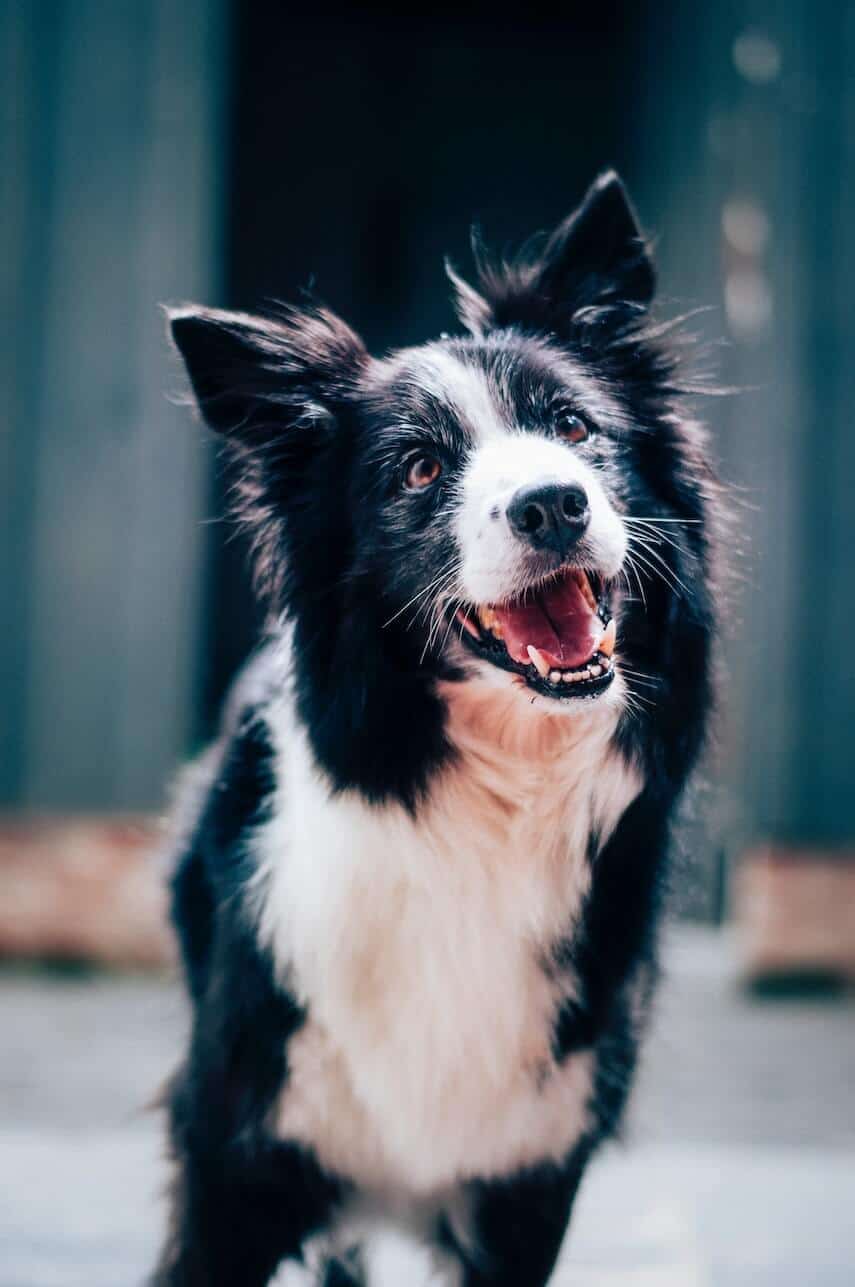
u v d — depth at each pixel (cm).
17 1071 544
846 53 729
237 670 1049
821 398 730
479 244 407
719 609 269
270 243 1171
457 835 242
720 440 745
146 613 723
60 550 723
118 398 723
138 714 722
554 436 255
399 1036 238
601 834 247
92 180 723
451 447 253
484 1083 241
